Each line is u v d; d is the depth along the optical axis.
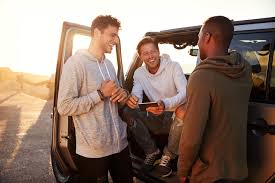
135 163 3.28
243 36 2.52
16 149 5.19
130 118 2.80
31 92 15.19
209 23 1.70
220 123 1.60
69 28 2.62
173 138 2.78
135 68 3.79
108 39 1.98
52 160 3.10
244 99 1.66
